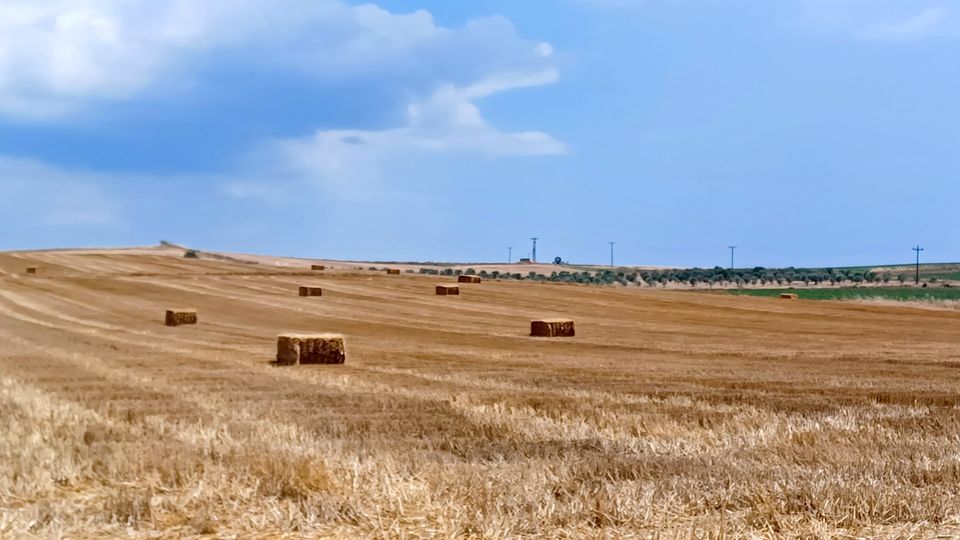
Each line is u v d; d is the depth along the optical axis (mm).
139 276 81125
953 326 50125
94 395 18812
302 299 65438
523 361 29547
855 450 10945
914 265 197500
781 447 11484
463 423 14414
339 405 17109
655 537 6848
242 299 65188
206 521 7461
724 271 149750
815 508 7637
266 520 7594
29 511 7938
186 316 50094
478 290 72125
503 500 7828
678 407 16359
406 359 30594
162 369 25688
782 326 50344
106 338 40094
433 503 7953
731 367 26797
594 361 29609
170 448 10945
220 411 15969
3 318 52656
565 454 10773
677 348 36312
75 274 83562
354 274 85000
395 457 10344
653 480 8805
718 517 7426
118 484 9219
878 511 7516
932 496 7902
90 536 7324
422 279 81438
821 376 23391
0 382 21094
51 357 29719
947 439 12211
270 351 34000
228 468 9438
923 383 21344
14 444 11281
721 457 10562
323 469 8984
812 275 139500
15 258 97938
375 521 7473
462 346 37719
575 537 6992
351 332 46031
